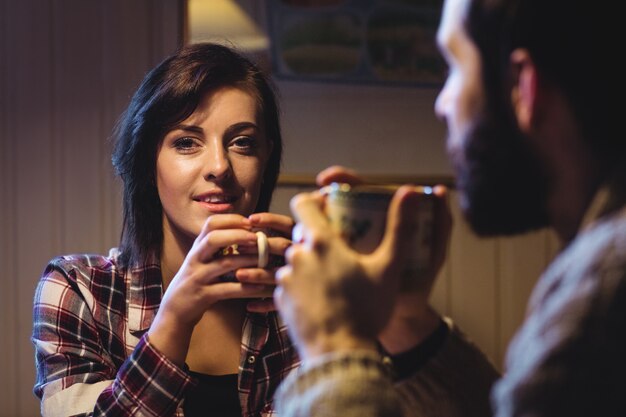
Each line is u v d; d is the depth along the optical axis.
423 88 2.49
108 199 2.42
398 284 0.67
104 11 2.41
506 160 0.65
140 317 1.38
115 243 2.42
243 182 1.37
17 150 2.40
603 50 0.59
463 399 0.87
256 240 1.08
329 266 0.65
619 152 0.61
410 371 0.87
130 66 2.41
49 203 2.41
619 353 0.53
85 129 2.41
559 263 0.61
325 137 2.43
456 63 0.68
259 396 1.38
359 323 0.64
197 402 1.32
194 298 1.12
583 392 0.53
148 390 1.16
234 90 1.36
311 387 0.61
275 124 1.48
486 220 0.68
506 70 0.64
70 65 2.40
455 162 0.69
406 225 0.68
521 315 2.62
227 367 1.38
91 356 1.34
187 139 1.35
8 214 2.40
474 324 2.60
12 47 2.39
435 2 2.48
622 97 0.60
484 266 2.60
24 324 2.40
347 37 2.43
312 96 2.41
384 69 2.46
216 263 1.09
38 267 2.41
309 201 0.70
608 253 0.55
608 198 0.59
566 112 0.62
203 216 1.34
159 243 1.44
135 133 1.38
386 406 0.60
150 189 1.42
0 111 2.39
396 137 2.47
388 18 2.45
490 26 0.64
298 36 2.40
